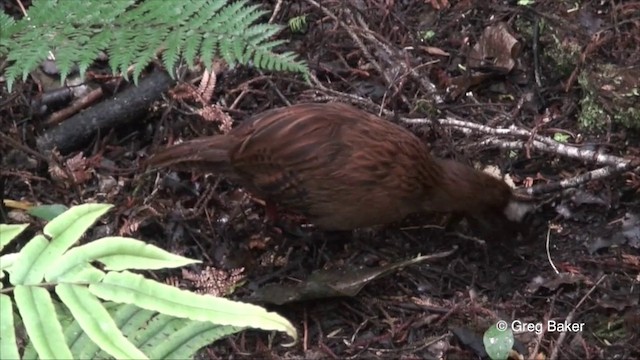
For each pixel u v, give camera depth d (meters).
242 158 3.17
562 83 3.94
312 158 3.09
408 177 3.16
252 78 3.85
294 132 3.11
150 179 3.49
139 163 3.59
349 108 3.25
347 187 3.11
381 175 3.12
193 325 2.24
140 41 2.77
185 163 3.27
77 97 3.78
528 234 3.39
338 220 3.21
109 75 3.82
